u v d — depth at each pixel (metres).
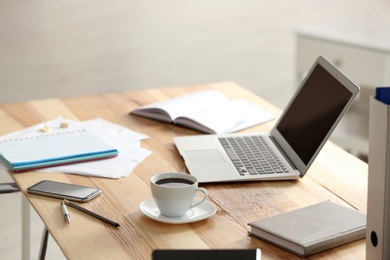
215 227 1.48
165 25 4.14
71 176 1.77
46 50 3.89
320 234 1.37
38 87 3.93
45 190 1.65
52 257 2.90
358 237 1.41
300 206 1.59
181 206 1.50
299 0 4.43
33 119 2.21
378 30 3.39
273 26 4.41
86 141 1.95
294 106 1.97
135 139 2.04
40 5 3.80
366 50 3.12
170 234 1.45
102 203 1.60
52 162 1.81
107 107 2.35
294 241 1.34
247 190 1.68
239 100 2.36
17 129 2.11
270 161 1.82
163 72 4.21
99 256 1.36
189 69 4.28
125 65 4.11
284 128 1.96
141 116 2.26
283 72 4.52
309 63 3.43
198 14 4.20
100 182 1.73
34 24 3.82
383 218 1.23
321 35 3.31
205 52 4.29
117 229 1.47
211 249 1.33
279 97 4.55
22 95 3.90
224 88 2.57
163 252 1.29
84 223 1.50
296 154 1.81
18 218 3.24
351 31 3.37
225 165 1.80
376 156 1.24
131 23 4.05
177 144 1.95
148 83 4.20
